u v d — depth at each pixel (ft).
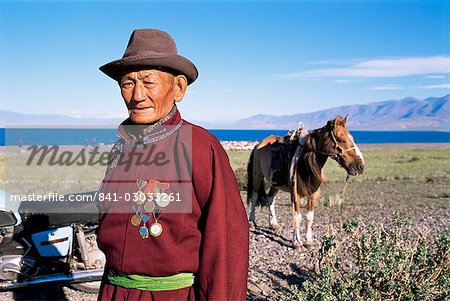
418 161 109.09
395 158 122.31
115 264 7.19
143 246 7.02
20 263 17.26
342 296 13.55
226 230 6.93
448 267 14.97
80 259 17.95
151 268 6.99
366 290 14.02
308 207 25.91
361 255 14.73
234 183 7.30
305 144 25.34
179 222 6.95
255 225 31.63
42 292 19.07
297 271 21.65
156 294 7.02
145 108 7.12
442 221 33.24
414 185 59.77
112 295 7.41
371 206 40.98
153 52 6.98
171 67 7.07
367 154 144.66
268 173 29.12
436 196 48.42
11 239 17.34
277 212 38.09
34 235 17.40
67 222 17.60
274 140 30.37
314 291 13.44
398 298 13.73
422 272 14.58
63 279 17.63
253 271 21.57
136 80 7.05
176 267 6.93
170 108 7.37
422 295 13.57
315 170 24.80
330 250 15.70
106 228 7.35
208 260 6.84
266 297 18.34
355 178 67.67
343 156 24.00
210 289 6.78
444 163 102.12
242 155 109.29
